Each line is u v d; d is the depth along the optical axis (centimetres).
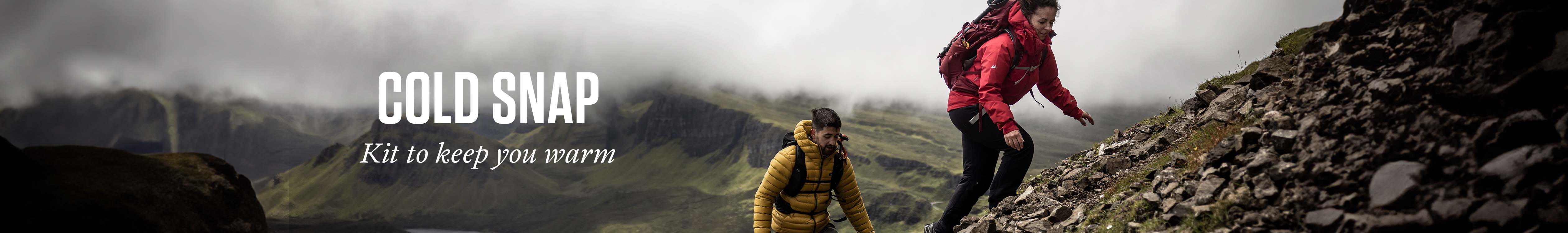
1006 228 634
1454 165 331
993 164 638
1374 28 466
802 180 501
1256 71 683
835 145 497
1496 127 334
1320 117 414
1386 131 371
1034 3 571
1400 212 323
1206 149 535
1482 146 331
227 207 2216
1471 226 301
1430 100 371
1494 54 366
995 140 613
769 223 516
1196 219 414
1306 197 365
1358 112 397
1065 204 641
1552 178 299
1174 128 726
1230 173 438
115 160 2050
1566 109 326
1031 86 620
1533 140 324
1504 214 294
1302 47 520
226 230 2153
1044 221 599
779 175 506
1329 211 344
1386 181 340
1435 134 351
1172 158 545
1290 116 450
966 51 603
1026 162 638
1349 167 364
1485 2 398
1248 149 450
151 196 1984
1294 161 397
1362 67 438
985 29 592
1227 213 394
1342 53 464
